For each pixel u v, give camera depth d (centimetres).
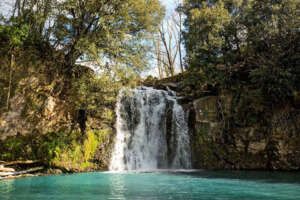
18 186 827
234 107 1534
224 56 1617
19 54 1342
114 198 616
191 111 1688
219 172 1304
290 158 1336
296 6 1412
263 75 1356
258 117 1460
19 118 1230
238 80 1589
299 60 1315
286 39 1398
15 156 1174
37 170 1205
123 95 1698
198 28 1928
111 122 1570
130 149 1622
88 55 1340
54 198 618
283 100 1403
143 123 1766
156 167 1709
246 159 1454
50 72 1409
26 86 1295
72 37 1450
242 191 718
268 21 1554
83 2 1406
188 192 704
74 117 1406
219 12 1828
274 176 1091
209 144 1560
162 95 1959
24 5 1466
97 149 1445
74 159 1317
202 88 1838
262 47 1557
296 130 1348
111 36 1389
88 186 830
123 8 1413
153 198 614
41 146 1227
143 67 1570
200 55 1714
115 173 1290
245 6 1834
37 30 1466
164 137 1786
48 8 1383
